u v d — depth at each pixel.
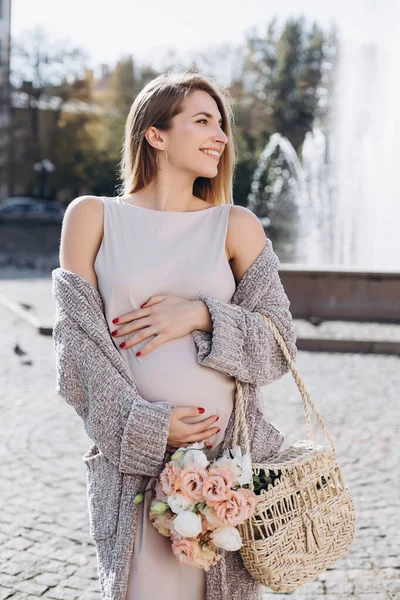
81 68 46.31
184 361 2.06
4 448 5.50
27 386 7.48
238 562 2.06
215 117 2.18
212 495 1.81
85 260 2.13
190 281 2.11
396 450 5.44
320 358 8.87
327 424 6.14
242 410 2.06
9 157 46.03
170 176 2.20
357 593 3.32
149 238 2.12
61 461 5.21
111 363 2.00
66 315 2.05
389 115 20.02
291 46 47.12
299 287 10.95
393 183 18.06
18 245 33.28
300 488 2.00
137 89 46.72
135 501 1.95
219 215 2.19
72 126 46.00
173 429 1.99
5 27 53.56
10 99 45.91
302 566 1.98
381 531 3.98
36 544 3.82
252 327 2.07
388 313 10.83
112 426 1.95
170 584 1.96
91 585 3.39
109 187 45.50
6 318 11.92
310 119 46.28
